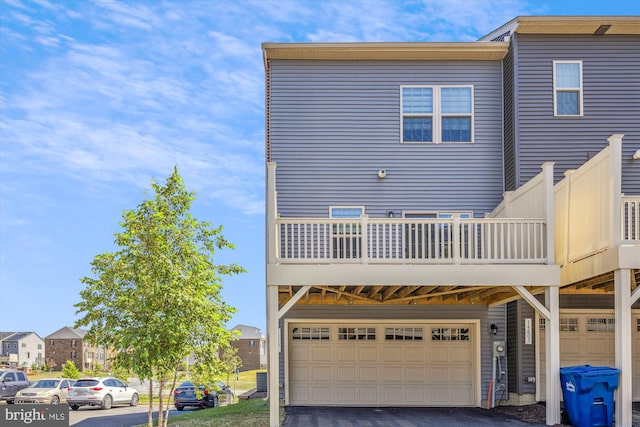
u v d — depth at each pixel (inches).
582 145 582.6
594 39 594.9
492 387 571.8
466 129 612.4
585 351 574.9
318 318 585.6
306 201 598.5
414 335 589.9
